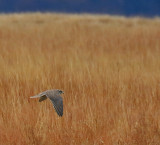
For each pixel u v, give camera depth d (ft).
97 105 90.74
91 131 77.66
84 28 238.89
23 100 90.43
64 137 75.46
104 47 165.58
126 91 99.19
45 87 97.45
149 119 82.94
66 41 184.14
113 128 80.43
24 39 185.06
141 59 133.28
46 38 193.67
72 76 106.83
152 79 109.50
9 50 145.69
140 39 190.70
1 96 91.71
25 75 103.40
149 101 94.32
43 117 81.20
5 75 103.76
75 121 80.69
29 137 73.82
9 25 252.62
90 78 103.19
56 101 44.73
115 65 121.39
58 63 120.37
